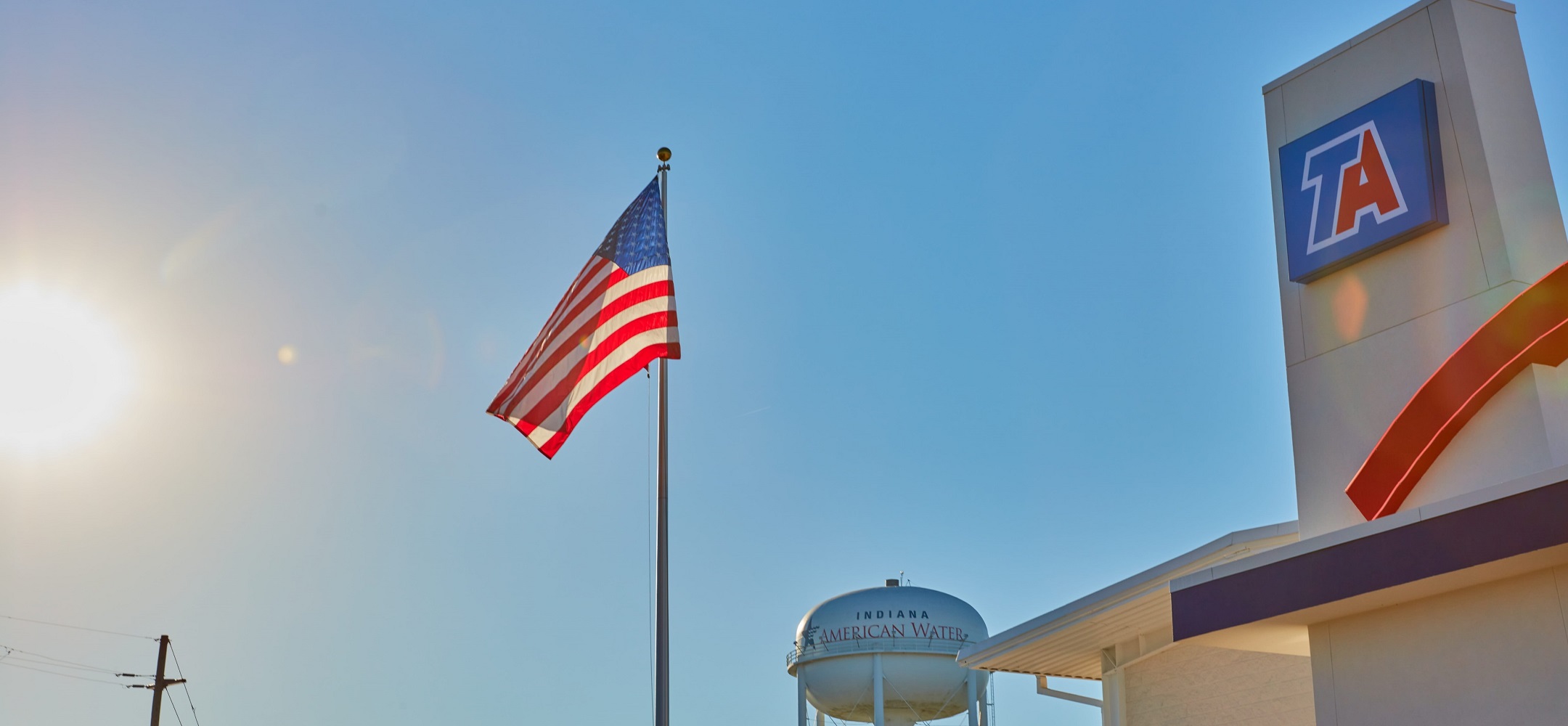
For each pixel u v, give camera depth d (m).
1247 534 18.36
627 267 17.25
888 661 43.16
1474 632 13.85
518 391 16.75
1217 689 21.38
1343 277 16.75
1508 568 13.23
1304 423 16.81
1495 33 16.23
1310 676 19.91
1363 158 16.56
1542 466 13.81
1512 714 13.34
